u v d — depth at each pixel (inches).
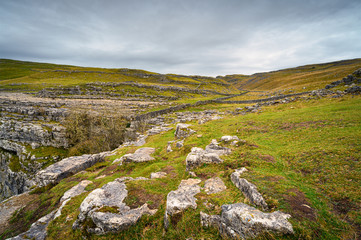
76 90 4712.1
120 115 2800.2
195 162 649.6
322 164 518.0
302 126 938.1
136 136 2187.5
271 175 477.1
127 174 807.1
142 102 4146.2
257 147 732.0
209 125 1389.0
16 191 2076.8
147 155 951.6
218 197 421.4
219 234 341.4
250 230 303.6
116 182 577.9
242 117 1526.8
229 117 1732.3
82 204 467.5
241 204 362.6
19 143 2367.1
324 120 925.8
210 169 609.3
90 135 2279.8
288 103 1824.6
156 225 410.0
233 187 464.8
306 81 5349.4
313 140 721.6
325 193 396.2
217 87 7662.4
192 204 405.7
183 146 962.7
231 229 324.8
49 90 4640.8
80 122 2385.6
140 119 2792.8
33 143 2261.3
